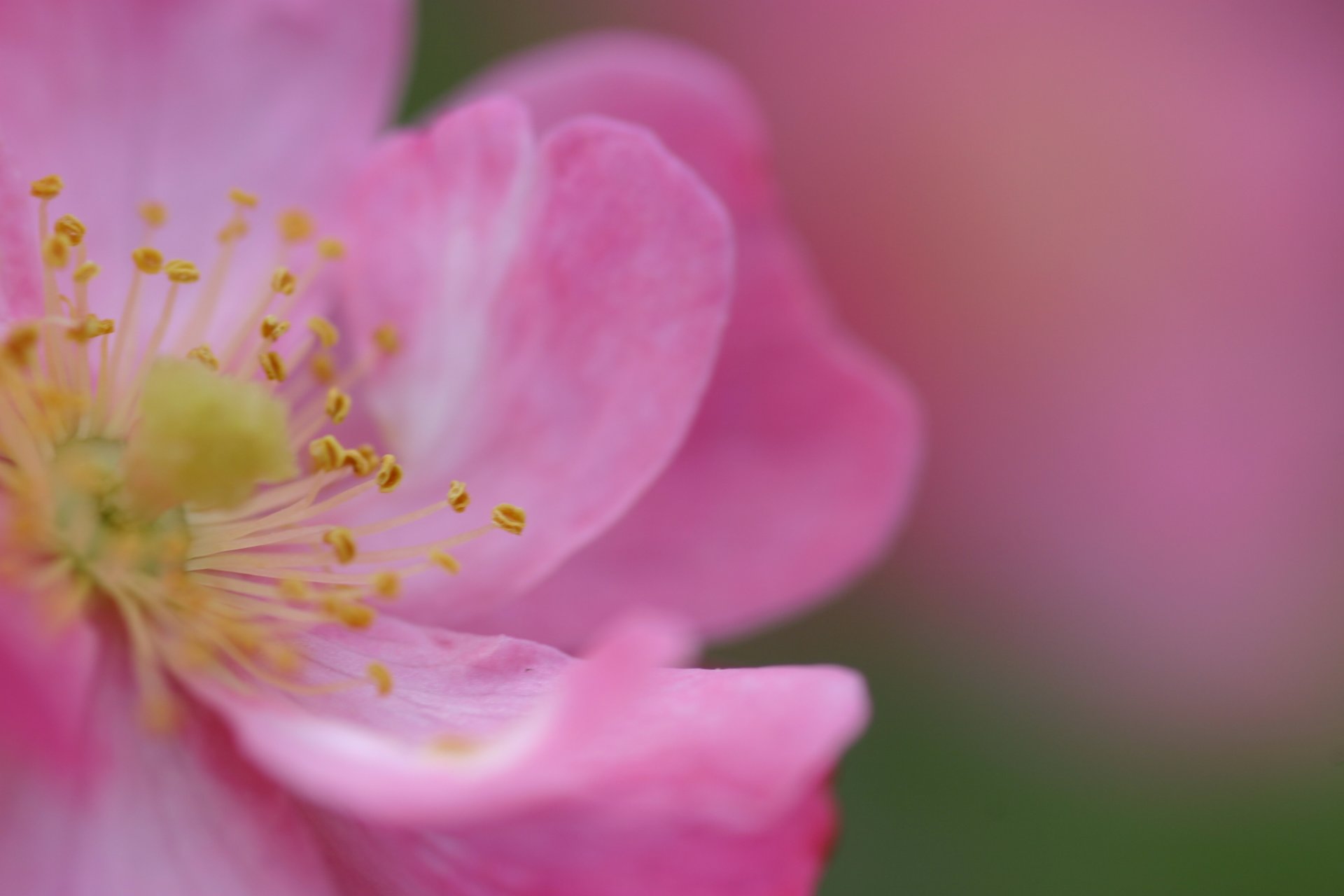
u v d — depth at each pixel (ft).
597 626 0.46
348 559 0.42
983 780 0.54
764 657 0.54
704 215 0.43
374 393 0.44
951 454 0.54
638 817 0.39
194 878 0.40
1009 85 0.55
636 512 0.47
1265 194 0.55
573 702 0.38
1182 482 0.54
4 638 0.38
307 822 0.41
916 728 0.54
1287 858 0.53
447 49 0.55
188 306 0.45
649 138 0.43
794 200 0.54
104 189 0.45
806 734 0.39
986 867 0.53
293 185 0.46
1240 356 0.55
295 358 0.44
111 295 0.44
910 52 0.55
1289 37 0.57
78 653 0.41
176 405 0.42
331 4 0.46
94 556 0.42
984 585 0.54
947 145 0.55
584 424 0.43
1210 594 0.54
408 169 0.45
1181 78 0.56
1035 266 0.54
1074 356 0.54
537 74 0.48
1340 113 0.56
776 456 0.47
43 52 0.44
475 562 0.43
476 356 0.44
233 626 0.42
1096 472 0.54
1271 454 0.54
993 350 0.54
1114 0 0.56
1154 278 0.55
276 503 0.43
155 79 0.45
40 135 0.44
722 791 0.39
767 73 0.55
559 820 0.40
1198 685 0.54
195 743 0.41
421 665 0.42
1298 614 0.54
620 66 0.47
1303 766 0.54
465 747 0.39
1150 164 0.55
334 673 0.42
